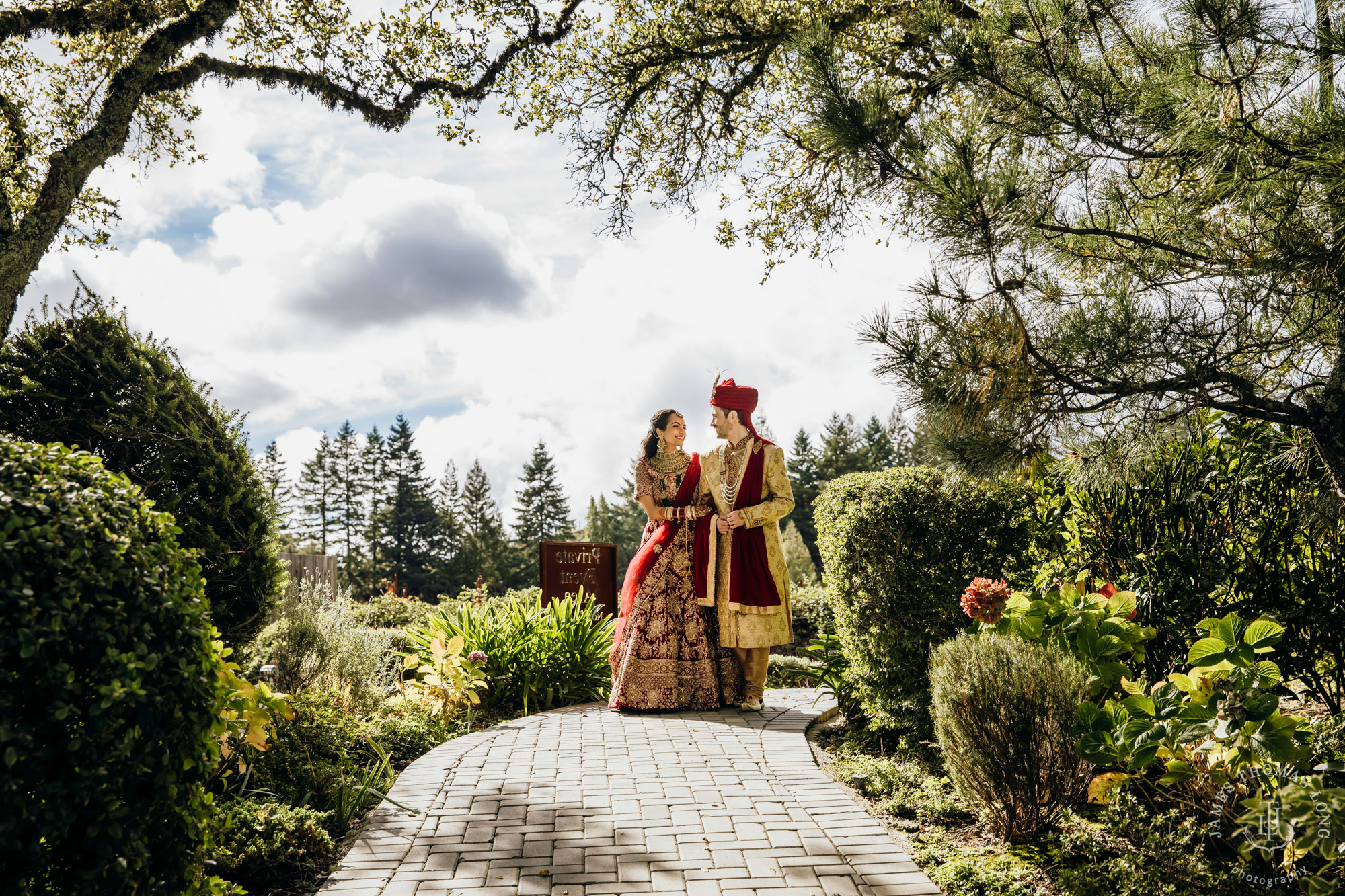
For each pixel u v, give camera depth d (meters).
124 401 4.89
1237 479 4.90
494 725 6.20
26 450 2.37
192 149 10.87
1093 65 3.96
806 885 3.12
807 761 4.82
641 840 3.59
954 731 3.62
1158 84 3.62
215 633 2.58
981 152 3.81
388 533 65.25
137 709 2.16
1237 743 3.18
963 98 4.24
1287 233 3.32
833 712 6.27
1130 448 3.65
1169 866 3.16
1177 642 4.86
